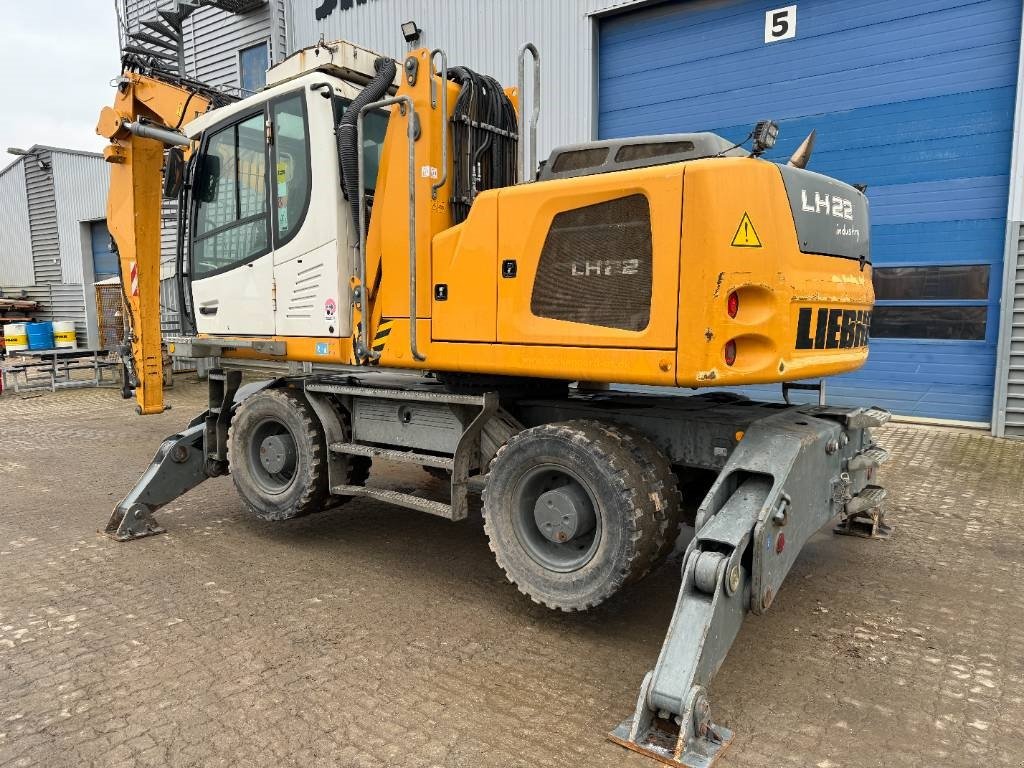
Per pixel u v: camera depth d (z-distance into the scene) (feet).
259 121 15.19
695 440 11.89
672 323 10.14
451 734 8.81
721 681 10.12
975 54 25.14
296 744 8.61
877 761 8.31
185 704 9.48
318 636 11.43
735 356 10.23
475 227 12.17
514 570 11.96
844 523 16.22
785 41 28.45
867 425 12.46
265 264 15.29
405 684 9.99
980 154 25.44
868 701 9.59
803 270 10.81
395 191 13.24
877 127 27.14
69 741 8.69
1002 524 16.76
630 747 8.52
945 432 26.05
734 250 9.87
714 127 30.37
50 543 15.98
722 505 10.41
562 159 12.19
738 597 9.52
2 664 10.55
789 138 28.89
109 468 23.59
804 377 11.16
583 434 11.20
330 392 14.92
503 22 34.09
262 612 12.34
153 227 23.06
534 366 11.61
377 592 13.23
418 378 15.94
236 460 16.22
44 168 63.46
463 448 13.06
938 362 26.91
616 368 10.73
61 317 61.77
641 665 10.60
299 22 42.19
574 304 11.18
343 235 13.96
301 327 14.78
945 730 8.93
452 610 12.46
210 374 17.69
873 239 27.68
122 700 9.59
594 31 31.86
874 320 27.91
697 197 9.82
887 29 26.53
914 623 11.93
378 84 13.34
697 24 30.14
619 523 10.70
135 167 22.27
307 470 15.02
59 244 64.34
